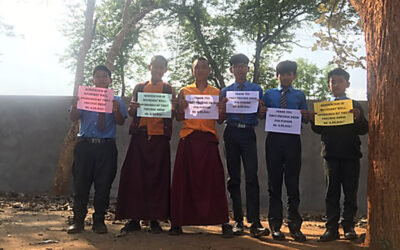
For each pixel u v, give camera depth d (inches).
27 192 319.3
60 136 326.6
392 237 127.4
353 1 156.9
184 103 168.2
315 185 295.6
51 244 143.5
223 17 820.6
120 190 173.2
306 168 297.7
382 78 135.0
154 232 169.2
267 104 177.9
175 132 313.0
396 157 129.3
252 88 179.9
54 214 217.2
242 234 170.1
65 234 161.9
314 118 168.9
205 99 168.9
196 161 165.9
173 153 311.0
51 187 311.3
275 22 787.4
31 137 327.3
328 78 179.9
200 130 169.0
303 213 276.2
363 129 163.8
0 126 328.8
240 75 179.8
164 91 176.2
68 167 308.5
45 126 328.2
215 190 166.4
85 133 172.6
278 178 169.5
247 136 173.5
